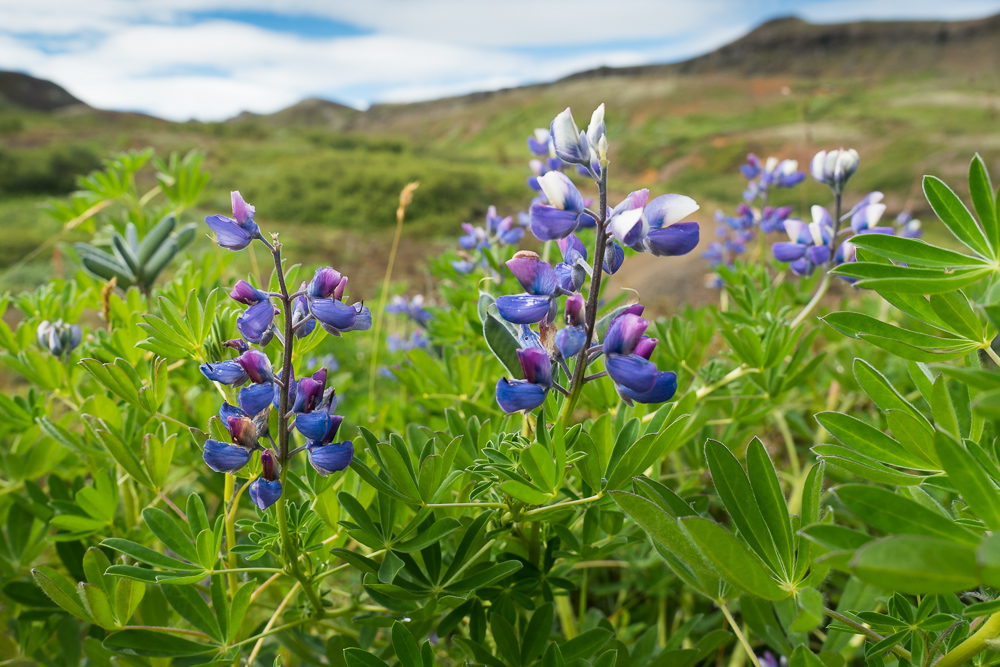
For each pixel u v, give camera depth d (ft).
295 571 5.66
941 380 4.65
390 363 16.16
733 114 119.34
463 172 70.54
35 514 7.86
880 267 4.41
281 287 4.81
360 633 6.84
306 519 5.69
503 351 5.23
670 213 4.48
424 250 46.60
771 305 10.17
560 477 4.88
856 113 97.60
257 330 4.74
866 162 71.05
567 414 4.86
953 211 4.44
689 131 111.86
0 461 8.27
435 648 8.07
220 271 10.75
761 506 4.45
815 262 8.28
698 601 10.31
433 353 13.44
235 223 4.65
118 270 9.46
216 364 4.83
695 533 3.61
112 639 5.53
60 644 7.19
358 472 5.20
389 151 112.78
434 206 61.98
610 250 4.70
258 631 7.16
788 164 13.00
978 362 5.02
